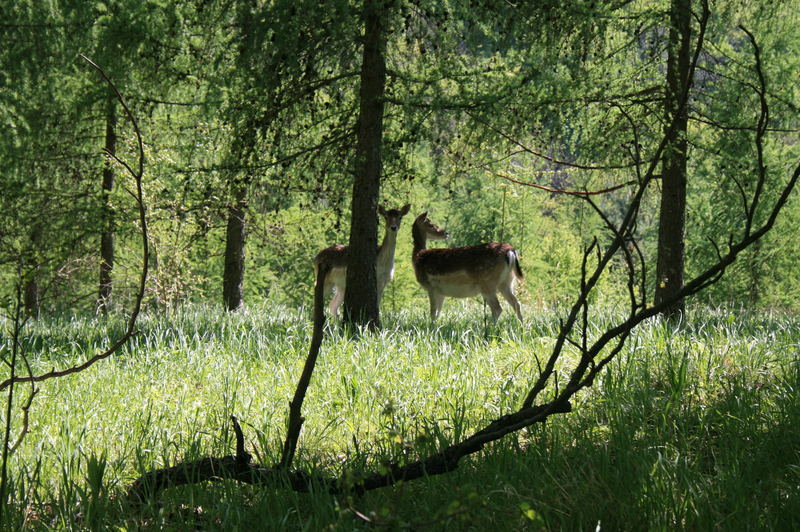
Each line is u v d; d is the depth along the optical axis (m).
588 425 7.31
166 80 15.46
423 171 17.22
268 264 35.81
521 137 14.95
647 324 11.38
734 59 16.55
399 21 13.23
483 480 6.00
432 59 13.89
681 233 16.09
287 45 12.72
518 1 13.00
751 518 5.00
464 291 18.95
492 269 18.56
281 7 12.61
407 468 5.57
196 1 14.05
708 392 8.24
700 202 27.77
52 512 5.75
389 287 31.80
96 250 22.61
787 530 5.00
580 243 35.81
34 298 21.08
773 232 27.81
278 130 14.70
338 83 15.23
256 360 11.19
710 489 5.38
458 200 36.28
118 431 7.76
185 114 18.38
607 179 18.61
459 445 5.51
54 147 20.05
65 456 6.37
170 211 18.58
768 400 7.79
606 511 5.27
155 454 6.92
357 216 15.02
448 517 3.97
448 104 13.41
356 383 9.25
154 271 21.20
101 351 11.87
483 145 15.38
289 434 5.83
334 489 5.66
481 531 5.12
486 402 8.57
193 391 9.68
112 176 21.80
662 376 8.82
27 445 7.22
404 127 14.31
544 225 39.06
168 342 12.37
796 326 12.69
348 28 12.77
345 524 4.98
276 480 5.74
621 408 7.56
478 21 13.16
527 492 5.69
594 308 19.31
